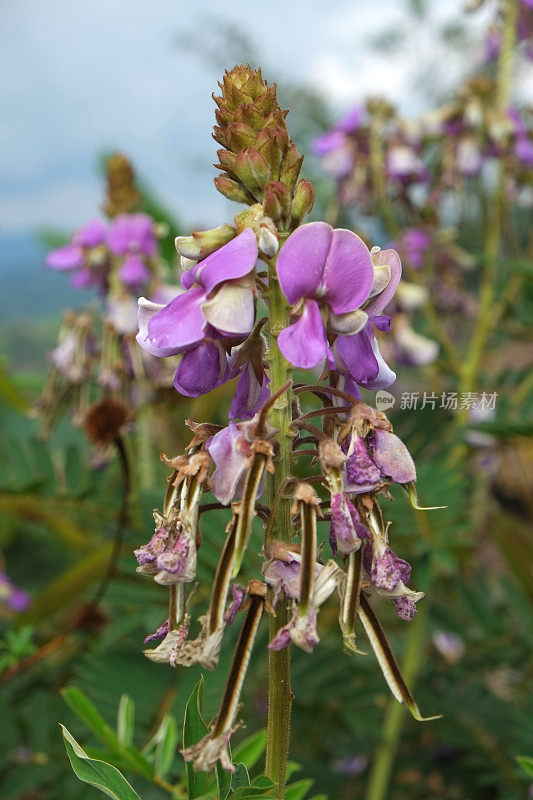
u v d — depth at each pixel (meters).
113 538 0.66
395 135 0.83
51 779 0.49
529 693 0.61
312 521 0.26
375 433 0.27
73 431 0.85
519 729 0.56
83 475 0.60
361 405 0.28
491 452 0.71
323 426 0.28
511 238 0.83
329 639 0.64
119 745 0.36
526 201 0.86
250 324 0.27
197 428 0.28
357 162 0.84
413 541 0.58
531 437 0.57
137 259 0.62
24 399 0.76
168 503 0.27
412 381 0.86
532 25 0.83
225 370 0.28
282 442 0.28
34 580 0.84
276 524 0.28
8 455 0.60
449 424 0.67
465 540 0.56
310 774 0.65
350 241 0.27
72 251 0.65
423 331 0.82
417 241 0.84
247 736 0.65
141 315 0.29
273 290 0.28
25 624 0.62
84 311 0.63
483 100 0.80
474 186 0.85
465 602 0.64
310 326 0.27
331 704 0.62
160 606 0.54
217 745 0.26
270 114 0.28
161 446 0.73
